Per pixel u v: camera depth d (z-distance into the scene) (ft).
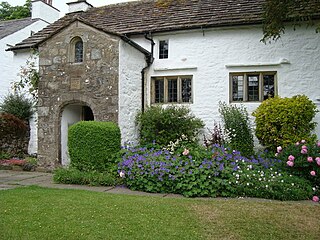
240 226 13.91
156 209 16.31
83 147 25.58
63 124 31.86
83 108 35.09
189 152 24.98
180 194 21.47
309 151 22.53
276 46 32.01
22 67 40.32
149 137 31.48
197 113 33.73
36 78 34.32
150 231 13.10
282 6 26.25
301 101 27.94
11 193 19.66
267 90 32.50
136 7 43.39
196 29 33.91
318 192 20.70
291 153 23.50
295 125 27.30
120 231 13.03
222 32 33.47
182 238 12.44
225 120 30.91
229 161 23.61
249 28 32.63
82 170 25.62
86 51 30.40
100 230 13.09
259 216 15.34
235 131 29.78
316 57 31.09
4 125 37.27
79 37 30.91
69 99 30.83
